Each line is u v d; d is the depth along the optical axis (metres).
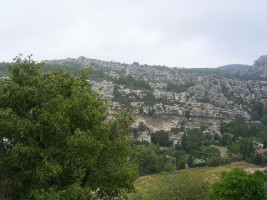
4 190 15.11
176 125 161.12
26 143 15.14
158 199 38.41
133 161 21.56
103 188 18.25
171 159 113.06
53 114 15.34
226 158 109.81
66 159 15.42
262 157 108.38
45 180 14.48
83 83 18.88
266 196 37.91
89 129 16.80
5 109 15.80
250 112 195.62
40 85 16.78
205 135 155.25
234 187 39.22
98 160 18.25
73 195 14.30
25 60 17.59
